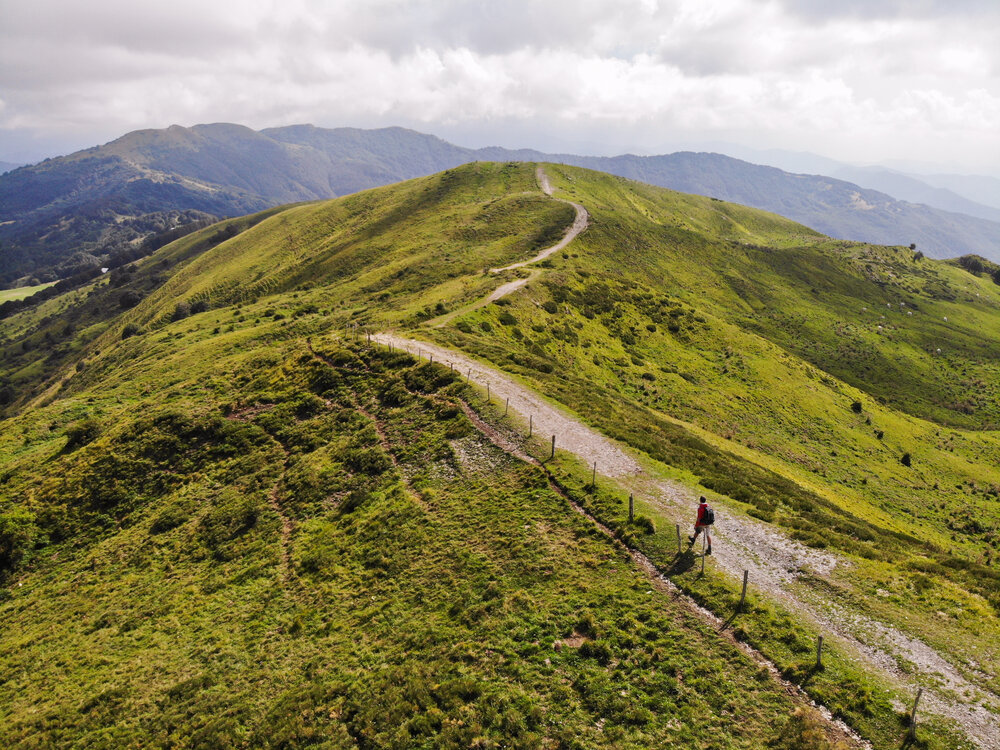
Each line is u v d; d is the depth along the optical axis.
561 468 31.42
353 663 20.64
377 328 64.06
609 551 24.05
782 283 167.38
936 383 129.88
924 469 72.62
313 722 17.86
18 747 20.36
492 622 20.89
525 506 28.56
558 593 21.98
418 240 134.62
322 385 49.69
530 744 15.32
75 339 198.88
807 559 23.12
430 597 23.56
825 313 155.50
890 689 16.00
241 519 35.03
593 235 134.75
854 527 28.77
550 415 39.88
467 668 18.83
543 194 166.38
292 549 30.70
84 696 22.72
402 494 32.44
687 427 57.22
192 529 35.88
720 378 79.38
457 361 50.56
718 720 15.50
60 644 27.78
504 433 36.50
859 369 130.50
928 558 24.61
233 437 45.00
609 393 57.00
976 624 18.67
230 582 29.41
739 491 30.16
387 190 195.38
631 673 17.48
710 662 17.53
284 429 44.97
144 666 23.80
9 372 188.00
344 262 136.62
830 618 19.28
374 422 42.28
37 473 48.09
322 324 88.44
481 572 24.23
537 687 17.53
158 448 45.19
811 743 14.22
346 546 29.31
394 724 16.89
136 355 113.25
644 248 143.00
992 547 52.44
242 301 137.50
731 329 97.62
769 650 17.80
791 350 129.25
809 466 61.41
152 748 18.62
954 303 189.38
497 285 86.00
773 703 15.88
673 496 28.77
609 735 15.41
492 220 142.25
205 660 23.20
